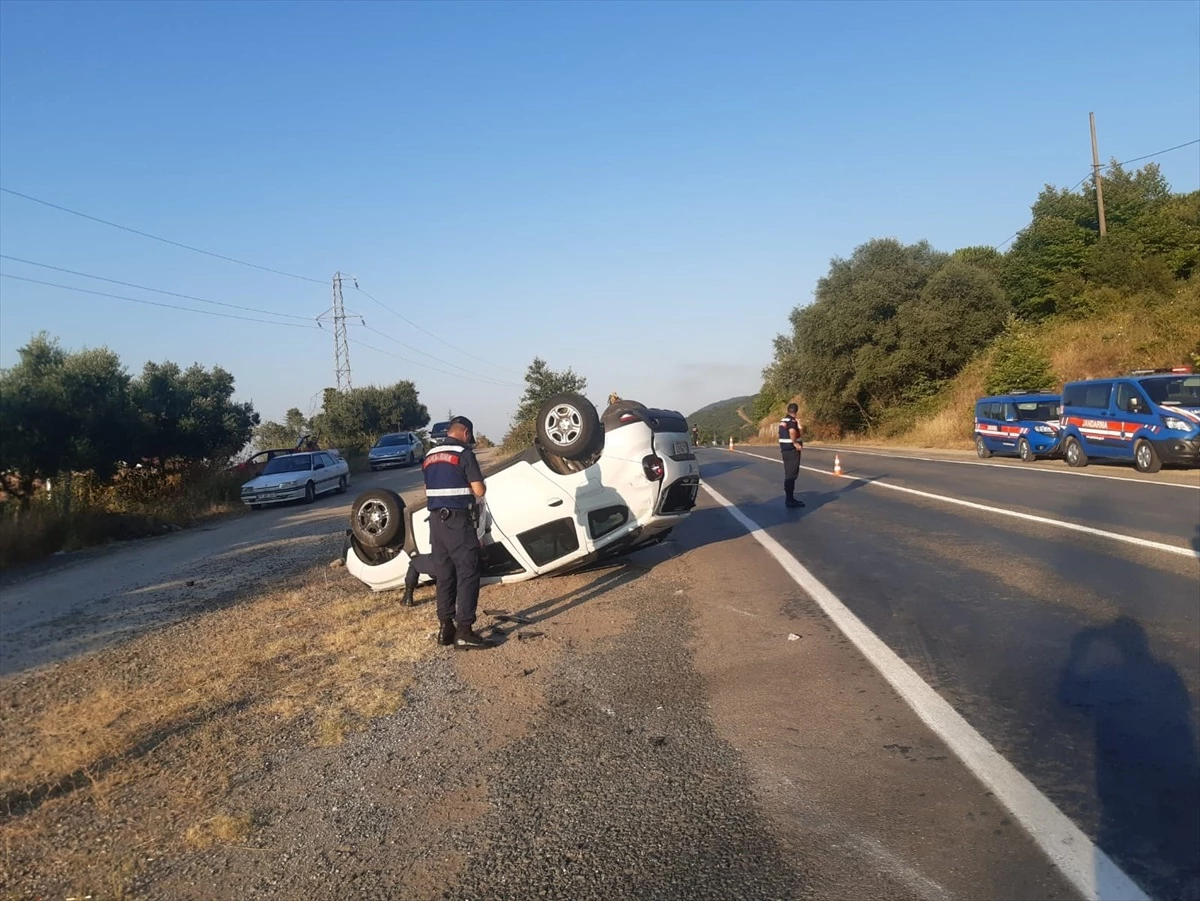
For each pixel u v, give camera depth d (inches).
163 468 1066.7
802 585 364.8
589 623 322.0
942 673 242.8
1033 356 1242.6
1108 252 1470.2
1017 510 545.0
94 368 904.3
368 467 1694.1
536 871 152.3
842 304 1818.4
